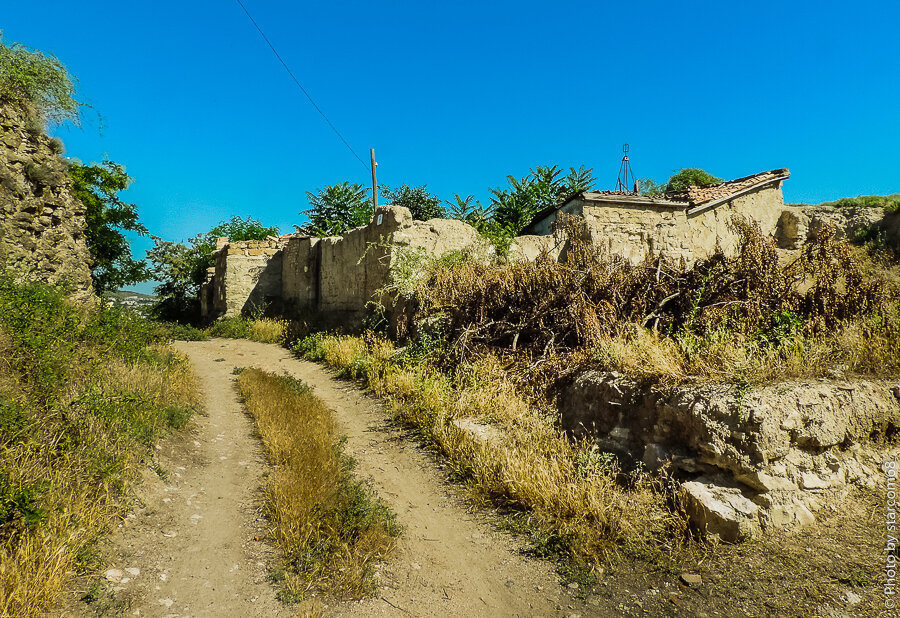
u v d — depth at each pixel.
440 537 4.75
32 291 7.56
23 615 3.08
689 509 4.38
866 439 4.66
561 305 8.12
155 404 6.61
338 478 5.43
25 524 3.66
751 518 4.11
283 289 20.08
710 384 4.86
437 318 9.71
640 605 3.74
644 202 14.78
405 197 25.53
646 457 5.04
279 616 3.57
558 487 5.01
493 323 8.81
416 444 6.87
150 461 5.43
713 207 15.49
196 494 5.27
